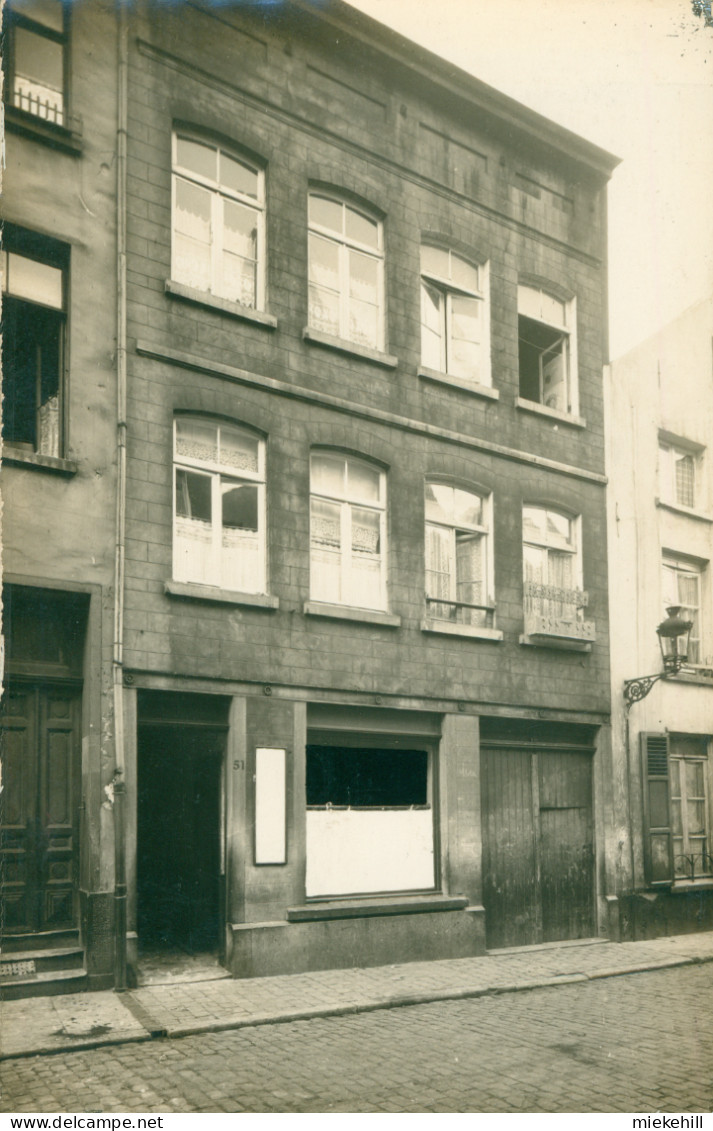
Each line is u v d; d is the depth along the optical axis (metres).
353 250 13.52
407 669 13.02
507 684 14.17
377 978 11.14
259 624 11.61
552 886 14.53
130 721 10.35
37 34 10.69
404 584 13.18
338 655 12.34
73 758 10.12
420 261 14.20
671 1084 7.45
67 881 9.93
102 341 10.70
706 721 17.09
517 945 13.89
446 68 14.27
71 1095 6.89
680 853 16.55
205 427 11.66
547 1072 7.70
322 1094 7.04
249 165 12.53
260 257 12.48
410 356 13.71
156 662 10.65
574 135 15.91
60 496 10.14
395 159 13.94
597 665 15.48
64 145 10.63
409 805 13.02
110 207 10.94
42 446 10.31
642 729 15.92
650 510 16.78
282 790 11.57
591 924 14.92
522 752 14.52
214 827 11.27
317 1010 9.48
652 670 16.23
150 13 11.53
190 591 10.94
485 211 15.02
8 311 10.27
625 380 16.77
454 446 14.05
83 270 10.66
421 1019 9.48
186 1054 7.99
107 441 10.56
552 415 15.39
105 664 10.21
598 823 15.17
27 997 9.36
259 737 11.47
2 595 9.71
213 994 9.94
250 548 11.88
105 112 11.02
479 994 10.73
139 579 10.62
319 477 12.73
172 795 11.15
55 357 10.51
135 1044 8.24
